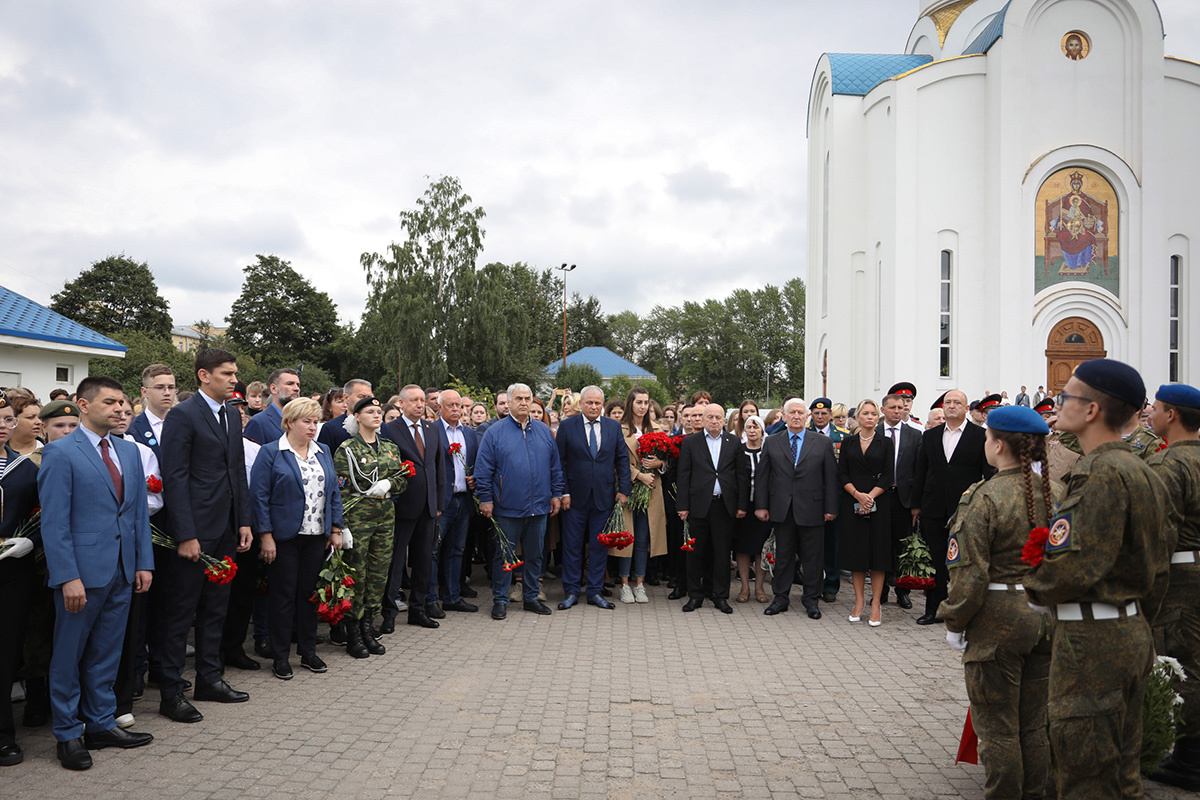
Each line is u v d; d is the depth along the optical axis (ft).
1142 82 86.89
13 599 15.05
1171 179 89.51
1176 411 14.20
